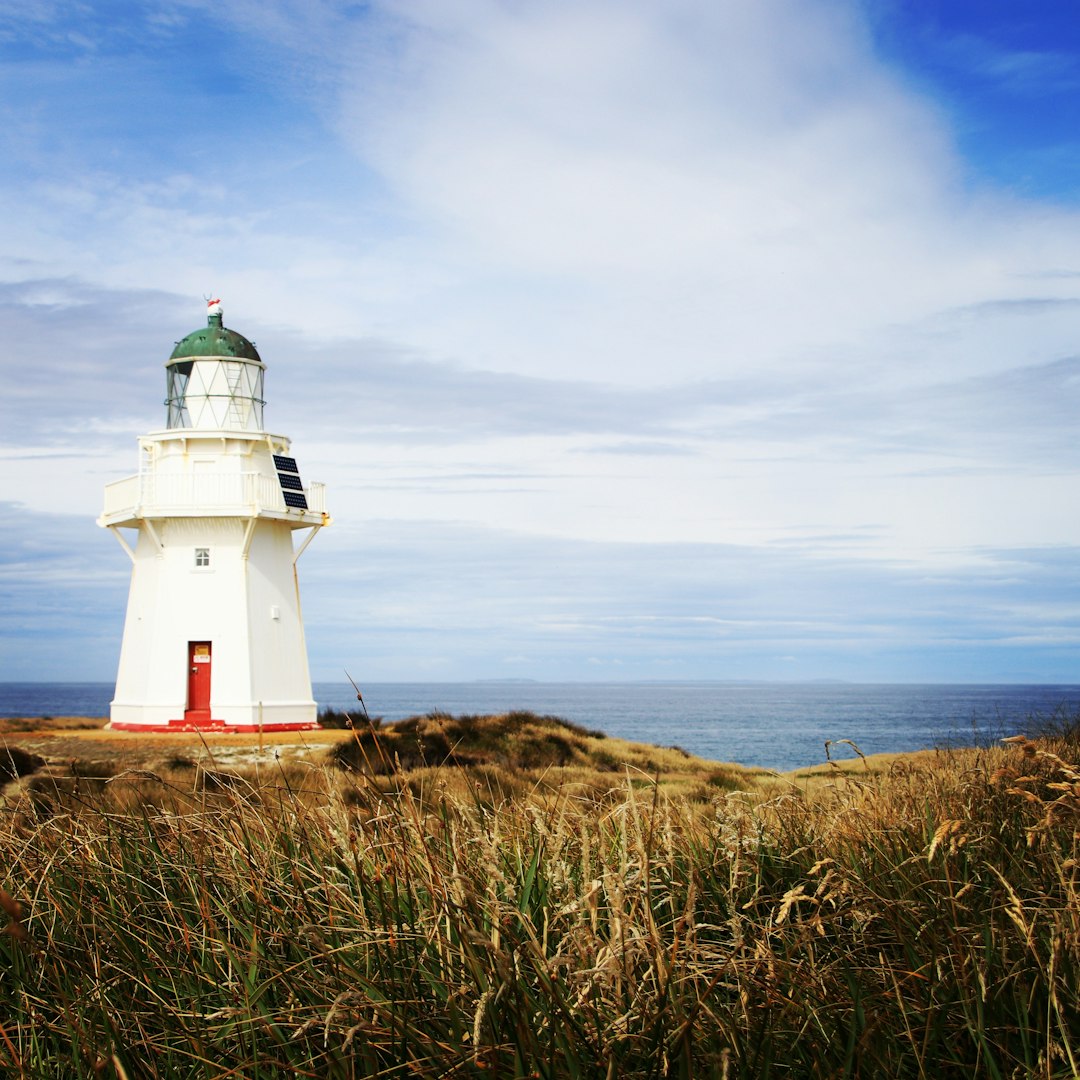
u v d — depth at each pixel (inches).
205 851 231.9
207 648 1585.9
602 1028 152.6
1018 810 249.3
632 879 177.6
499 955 155.6
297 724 1615.4
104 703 7824.8
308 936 171.0
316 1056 157.3
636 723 5073.8
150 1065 161.6
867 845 235.1
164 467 1663.4
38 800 284.2
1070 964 166.9
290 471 1696.6
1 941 200.8
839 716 5856.3
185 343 1705.2
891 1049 159.5
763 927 185.0
